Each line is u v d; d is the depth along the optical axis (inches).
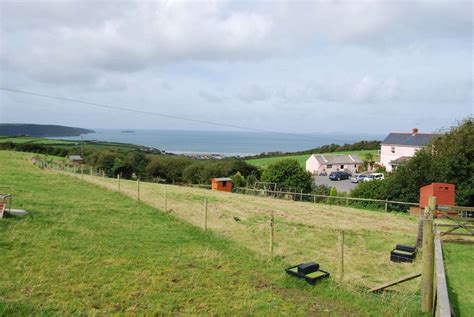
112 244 511.5
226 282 403.2
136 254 477.7
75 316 300.8
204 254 498.9
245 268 453.4
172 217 743.1
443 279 296.4
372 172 2901.1
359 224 874.8
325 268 485.4
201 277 413.4
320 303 358.0
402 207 1203.9
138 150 3841.0
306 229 757.9
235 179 2182.6
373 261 533.3
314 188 1973.4
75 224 602.9
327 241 655.1
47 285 357.4
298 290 390.9
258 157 4207.7
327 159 3422.7
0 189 859.4
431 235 320.5
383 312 335.6
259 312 333.1
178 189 1510.8
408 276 374.0
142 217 722.2
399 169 1270.9
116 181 1574.8
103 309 319.6
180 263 455.2
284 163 1935.3
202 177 2561.5
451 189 852.0
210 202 1106.7
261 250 559.2
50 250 459.2
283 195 1614.2
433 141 1389.0
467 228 589.3
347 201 1299.2
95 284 370.9
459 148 1179.3
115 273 404.5
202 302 348.2
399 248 554.3
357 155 3708.2
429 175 1171.9
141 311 320.8
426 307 323.6
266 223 806.5
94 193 976.3
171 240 565.3
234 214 911.7
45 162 1849.2
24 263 407.5
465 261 486.6
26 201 741.9
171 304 339.3
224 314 327.0
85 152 3218.5
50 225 576.7
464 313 321.7
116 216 704.4
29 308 301.0
